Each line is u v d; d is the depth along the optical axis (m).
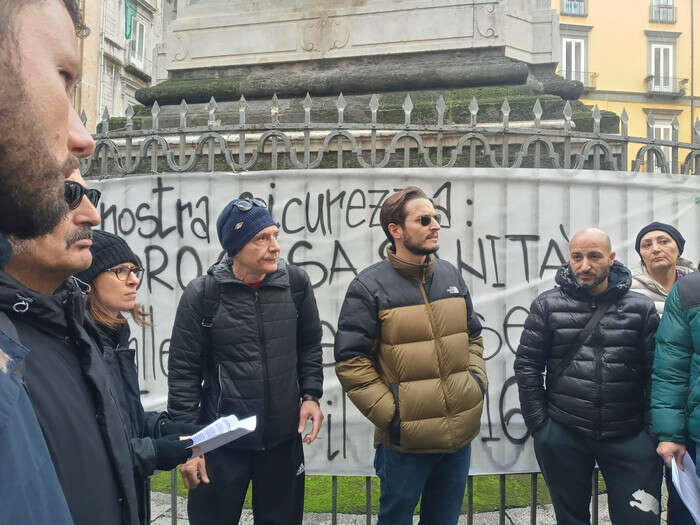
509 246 3.31
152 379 3.45
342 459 3.24
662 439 2.44
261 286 2.53
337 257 3.36
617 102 30.22
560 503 2.73
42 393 1.11
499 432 3.22
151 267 3.51
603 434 2.60
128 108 3.61
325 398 3.29
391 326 2.46
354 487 3.81
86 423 1.19
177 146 4.55
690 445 2.47
